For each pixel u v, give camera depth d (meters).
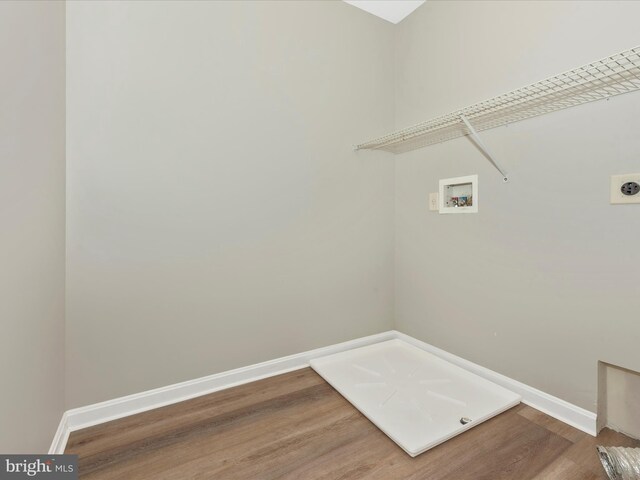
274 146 1.78
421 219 2.06
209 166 1.59
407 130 1.81
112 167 1.37
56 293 1.17
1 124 0.73
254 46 1.70
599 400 1.27
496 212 1.61
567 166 1.32
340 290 2.07
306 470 1.11
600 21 1.21
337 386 1.64
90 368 1.36
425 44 2.01
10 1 0.78
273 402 1.54
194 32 1.54
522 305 1.51
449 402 1.48
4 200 0.75
